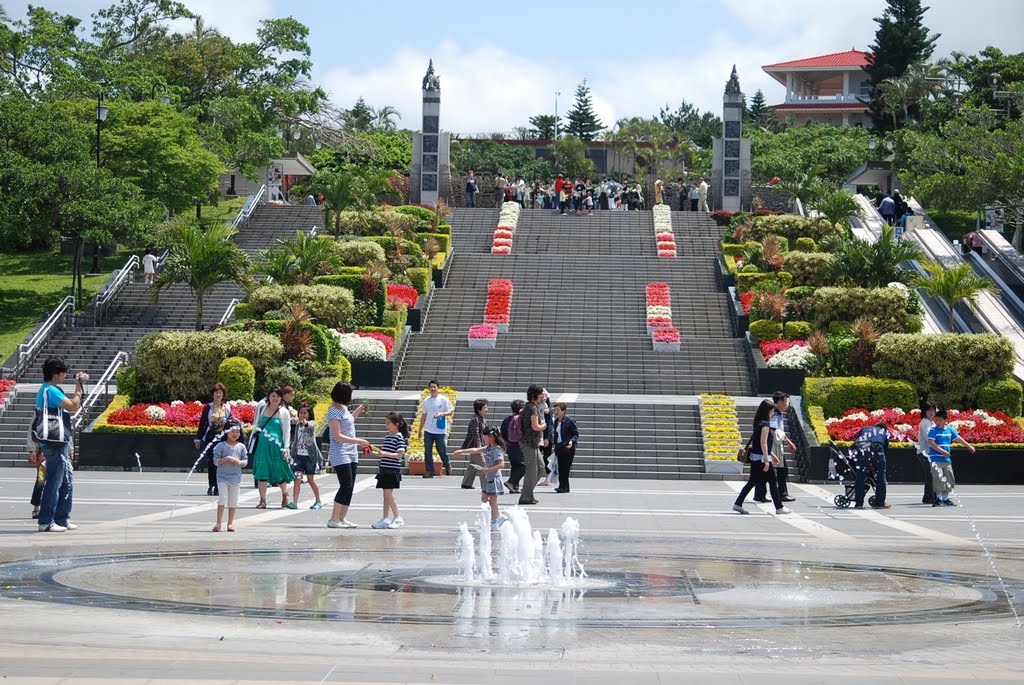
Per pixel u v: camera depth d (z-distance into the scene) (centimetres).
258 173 7500
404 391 3631
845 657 742
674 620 877
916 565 1237
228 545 1359
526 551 1130
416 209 5756
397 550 1321
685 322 4478
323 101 8006
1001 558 1313
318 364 3406
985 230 5472
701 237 5722
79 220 4397
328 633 803
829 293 3966
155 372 3164
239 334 3222
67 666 672
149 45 7369
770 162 9344
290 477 1870
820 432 2889
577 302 4650
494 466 1702
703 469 2920
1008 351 3192
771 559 1277
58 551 1275
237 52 7500
